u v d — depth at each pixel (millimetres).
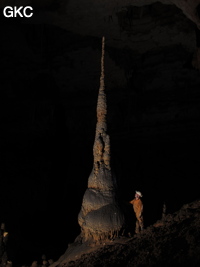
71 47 12602
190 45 11883
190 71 12734
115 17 11102
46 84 13609
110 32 11805
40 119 13625
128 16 11102
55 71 13273
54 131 13672
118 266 4262
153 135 13297
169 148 13148
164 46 12336
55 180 13375
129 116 13414
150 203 12352
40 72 13352
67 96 13734
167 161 13078
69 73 13250
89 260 4777
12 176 13023
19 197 12688
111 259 4527
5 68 13234
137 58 12766
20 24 12008
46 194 12930
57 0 10297
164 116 13203
